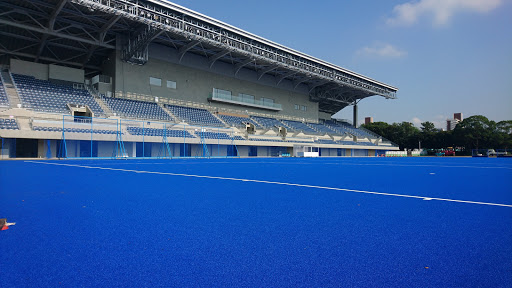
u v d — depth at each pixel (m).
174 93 40.59
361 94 64.38
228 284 2.30
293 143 47.53
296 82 56.34
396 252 3.02
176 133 35.09
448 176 13.17
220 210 5.12
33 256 2.88
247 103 48.31
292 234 3.66
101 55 37.25
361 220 4.43
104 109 32.09
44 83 31.89
